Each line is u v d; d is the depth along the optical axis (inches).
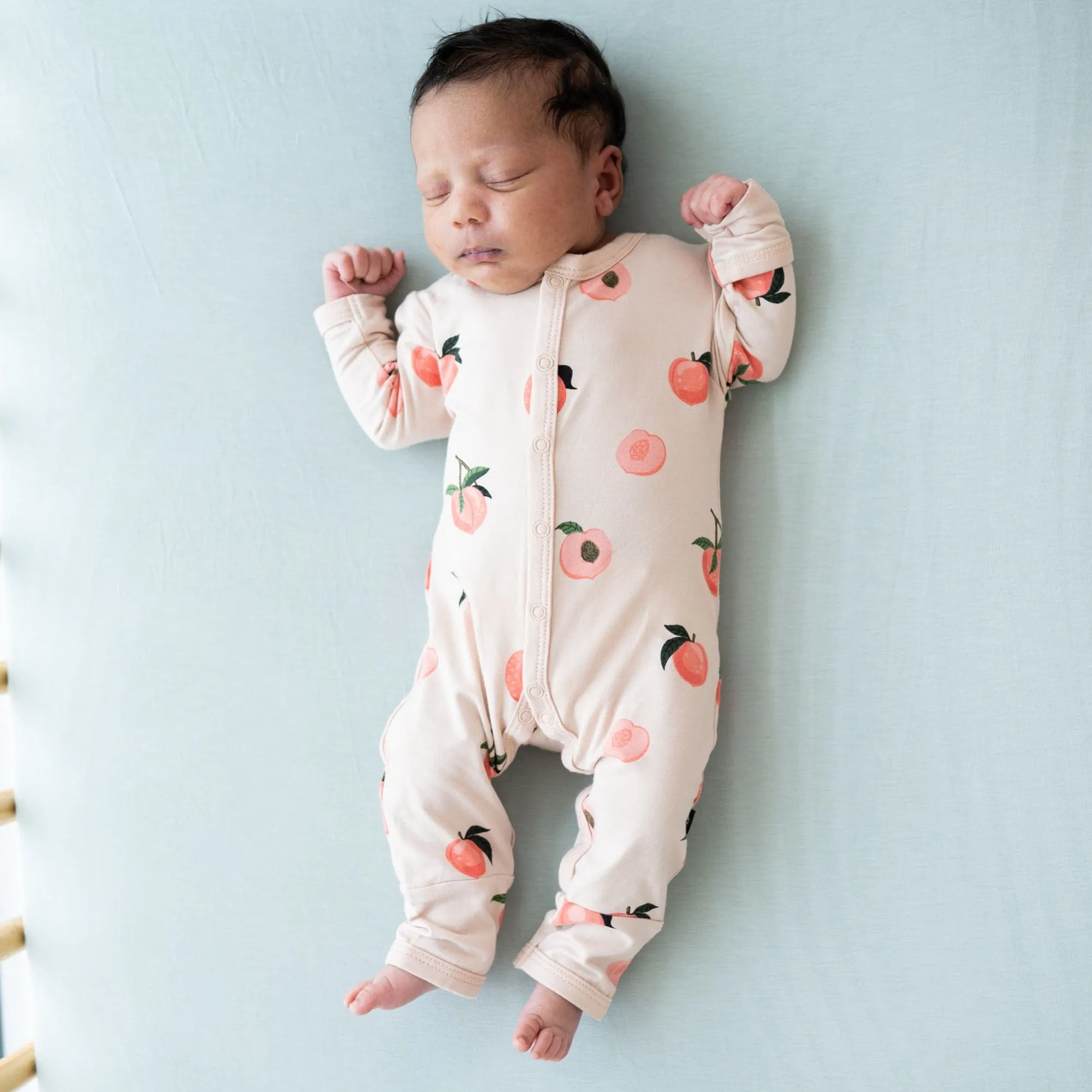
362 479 52.8
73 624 54.9
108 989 53.2
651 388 44.4
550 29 46.1
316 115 53.6
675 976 48.1
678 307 45.8
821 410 48.3
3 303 56.2
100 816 54.0
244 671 53.1
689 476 44.7
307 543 53.1
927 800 47.0
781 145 49.1
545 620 43.3
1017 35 47.3
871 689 47.6
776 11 49.3
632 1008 48.3
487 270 45.1
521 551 43.7
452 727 45.1
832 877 47.4
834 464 48.2
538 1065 48.8
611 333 44.5
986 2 47.5
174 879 52.9
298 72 53.7
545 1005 43.1
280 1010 51.4
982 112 47.5
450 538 46.2
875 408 48.0
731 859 48.1
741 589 48.7
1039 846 46.1
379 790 51.6
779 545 48.5
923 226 47.8
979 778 46.7
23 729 55.2
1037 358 46.9
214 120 54.4
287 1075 51.0
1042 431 46.8
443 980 44.2
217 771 53.0
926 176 47.8
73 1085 53.3
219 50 54.4
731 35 49.6
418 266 52.6
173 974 52.6
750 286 45.0
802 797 47.8
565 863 45.8
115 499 54.8
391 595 52.2
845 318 48.3
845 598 48.0
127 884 53.4
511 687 44.4
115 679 54.3
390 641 52.0
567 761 46.1
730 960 47.8
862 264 48.2
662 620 43.2
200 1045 52.0
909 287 47.8
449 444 47.3
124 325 54.9
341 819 51.7
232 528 53.7
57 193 55.6
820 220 48.6
